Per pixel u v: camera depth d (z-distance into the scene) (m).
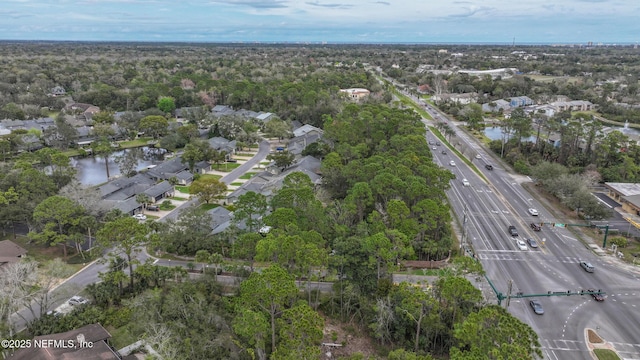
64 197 89.69
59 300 68.50
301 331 50.19
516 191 123.25
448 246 84.06
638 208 104.56
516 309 69.81
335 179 111.50
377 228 75.81
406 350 59.75
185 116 198.12
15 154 149.25
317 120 192.88
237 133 169.88
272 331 55.38
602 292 68.38
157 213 107.00
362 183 90.56
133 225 71.25
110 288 69.88
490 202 114.69
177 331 57.84
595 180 123.62
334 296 70.38
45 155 130.12
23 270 64.50
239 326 53.94
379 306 61.50
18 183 101.19
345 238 78.31
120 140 177.25
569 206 107.56
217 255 74.94
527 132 154.88
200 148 145.38
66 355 51.62
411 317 58.94
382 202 101.00
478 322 49.56
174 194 120.94
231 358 55.09
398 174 97.62
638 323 66.75
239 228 87.69
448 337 60.91
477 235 95.56
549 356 59.25
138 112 195.75
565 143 144.25
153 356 51.88
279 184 116.88
